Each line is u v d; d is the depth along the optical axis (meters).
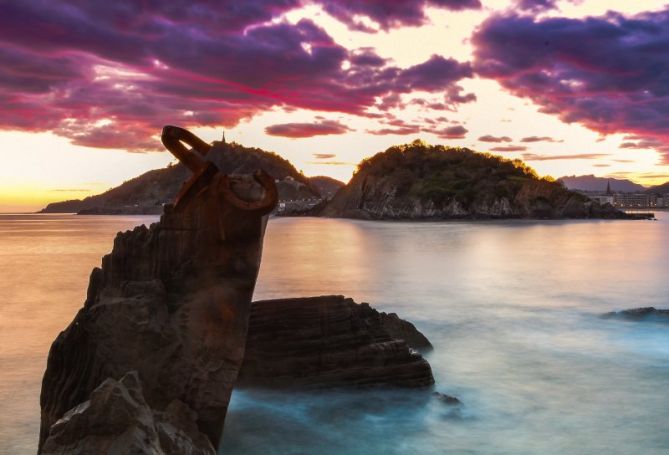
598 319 23.94
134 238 8.49
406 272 46.78
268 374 12.76
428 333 21.25
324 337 13.32
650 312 23.70
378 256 65.25
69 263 59.75
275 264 55.31
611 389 14.09
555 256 64.00
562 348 18.62
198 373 7.96
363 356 13.36
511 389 14.12
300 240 104.00
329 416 11.70
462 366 16.36
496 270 48.06
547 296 32.03
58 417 7.94
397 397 12.91
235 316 8.23
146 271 8.38
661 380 14.87
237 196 8.27
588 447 10.58
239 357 8.19
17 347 19.44
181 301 8.26
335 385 12.94
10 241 108.62
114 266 8.43
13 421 12.08
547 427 11.58
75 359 8.12
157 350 7.87
